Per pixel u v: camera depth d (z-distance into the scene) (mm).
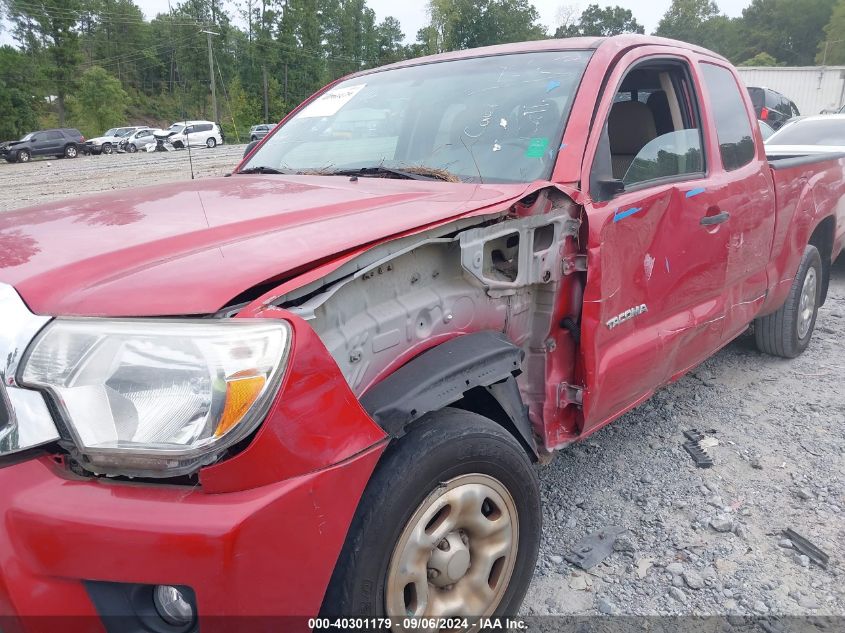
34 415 1499
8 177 24969
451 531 1987
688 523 2904
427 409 1871
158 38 65062
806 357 4867
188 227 2004
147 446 1474
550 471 3342
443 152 2912
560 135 2652
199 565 1437
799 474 3273
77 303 1584
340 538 1653
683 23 99250
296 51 66875
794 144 8117
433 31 79438
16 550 1456
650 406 4070
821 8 98000
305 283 1669
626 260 2662
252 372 1511
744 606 2416
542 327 2486
